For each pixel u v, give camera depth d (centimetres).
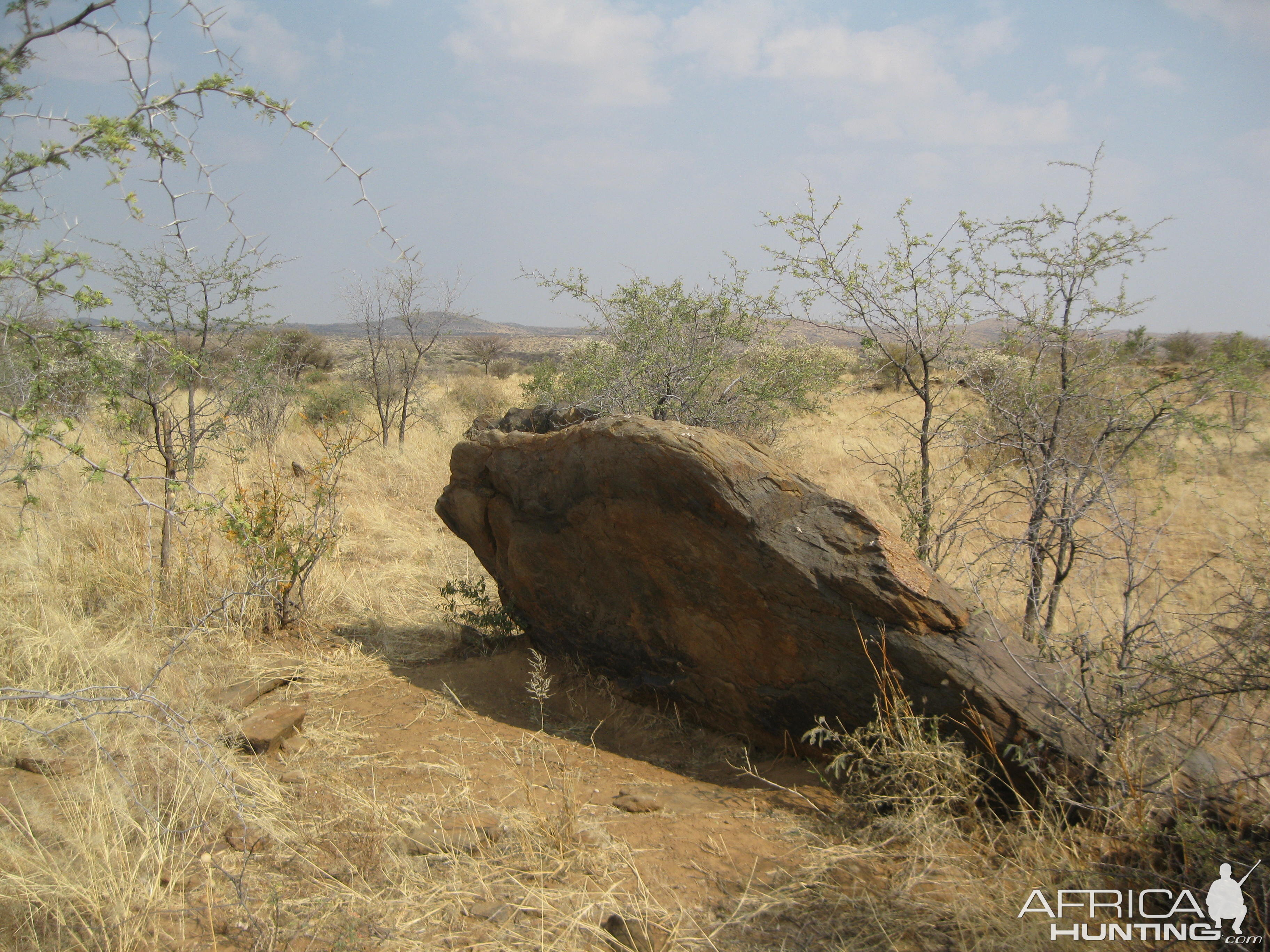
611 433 434
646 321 861
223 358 763
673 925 275
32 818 307
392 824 326
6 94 247
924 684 360
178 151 268
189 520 675
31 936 251
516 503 516
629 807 357
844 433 1198
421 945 260
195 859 297
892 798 335
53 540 626
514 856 312
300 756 399
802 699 404
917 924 272
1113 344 505
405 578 719
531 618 545
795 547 388
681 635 446
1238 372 454
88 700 303
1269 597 346
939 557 545
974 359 546
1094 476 469
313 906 275
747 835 336
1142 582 407
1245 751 354
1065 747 333
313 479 680
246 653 527
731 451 405
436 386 2478
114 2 251
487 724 459
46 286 260
